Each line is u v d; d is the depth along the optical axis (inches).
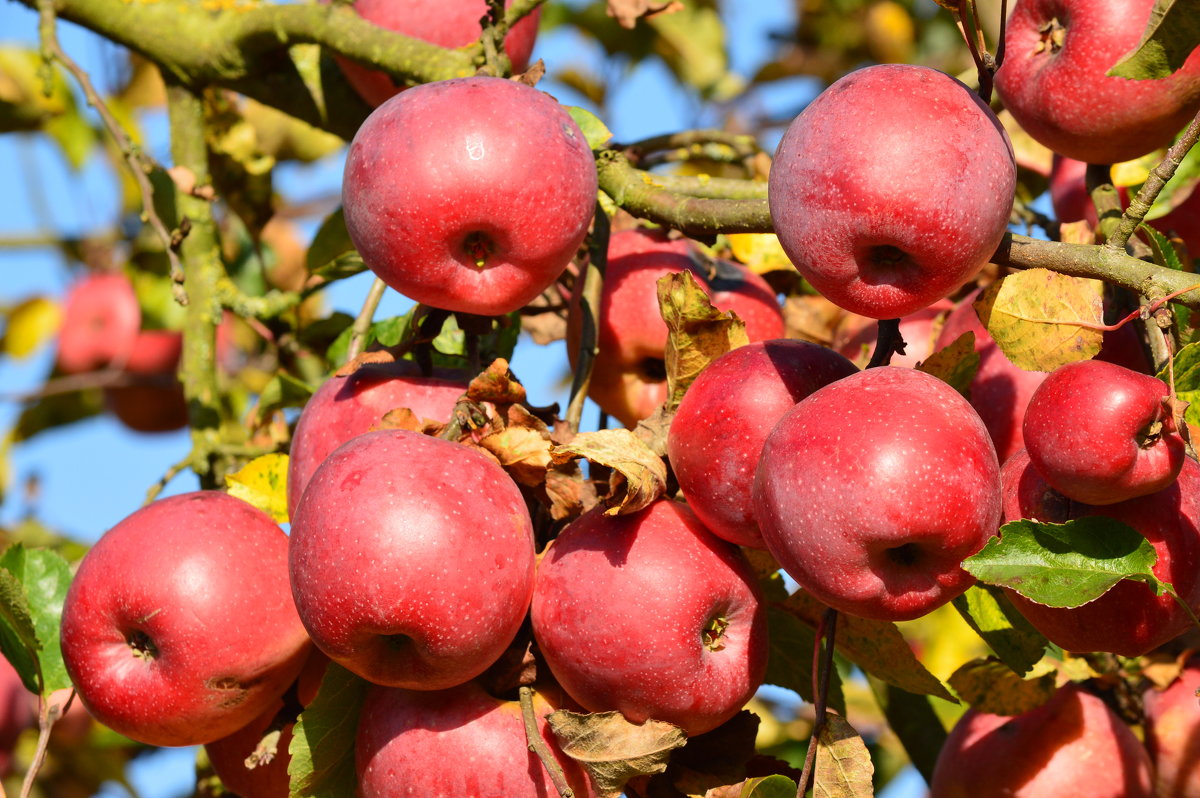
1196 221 38.0
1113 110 35.2
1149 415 30.7
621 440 33.2
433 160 33.0
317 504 31.8
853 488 30.5
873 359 32.9
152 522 34.2
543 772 32.8
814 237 31.9
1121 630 32.0
